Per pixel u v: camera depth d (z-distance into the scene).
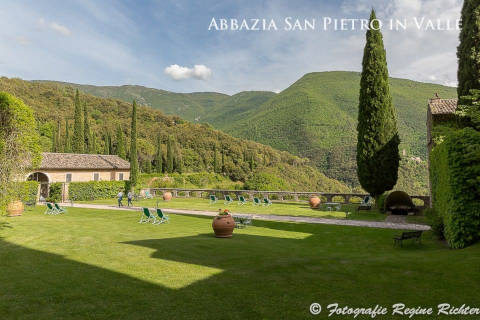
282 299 5.66
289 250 10.59
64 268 7.50
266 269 7.59
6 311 5.08
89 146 54.09
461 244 9.95
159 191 37.25
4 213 13.01
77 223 15.70
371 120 21.81
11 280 6.60
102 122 82.44
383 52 21.95
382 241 12.69
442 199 11.77
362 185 22.53
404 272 7.28
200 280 6.68
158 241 11.11
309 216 19.53
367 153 21.94
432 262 8.04
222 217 12.61
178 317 4.91
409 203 20.27
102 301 5.52
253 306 5.34
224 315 4.98
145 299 5.62
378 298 5.68
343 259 8.83
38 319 4.82
